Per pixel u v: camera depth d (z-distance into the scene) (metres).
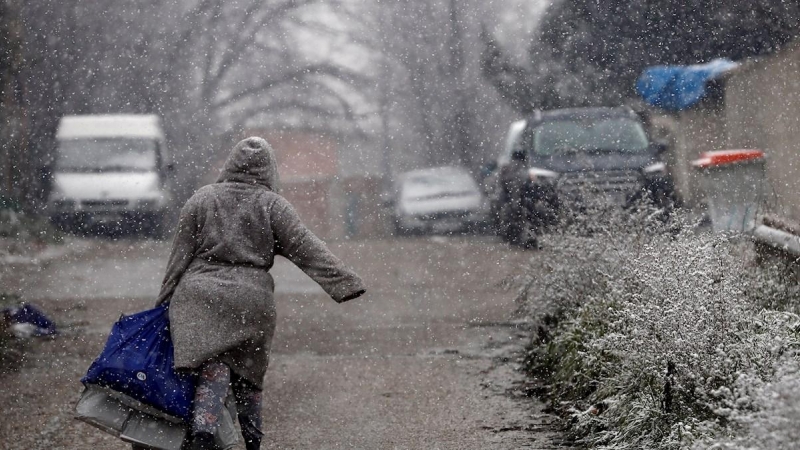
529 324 29.17
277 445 21.53
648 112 54.41
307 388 26.59
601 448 18.14
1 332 30.22
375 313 37.50
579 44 74.00
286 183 95.44
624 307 19.89
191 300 17.78
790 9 47.22
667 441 17.19
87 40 100.12
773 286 21.45
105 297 41.53
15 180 67.12
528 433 21.77
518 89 106.62
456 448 20.97
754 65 48.06
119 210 66.81
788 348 16.95
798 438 13.02
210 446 17.44
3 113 66.19
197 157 116.81
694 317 17.64
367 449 21.16
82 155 69.62
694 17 60.47
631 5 69.19
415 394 25.64
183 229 18.28
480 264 48.97
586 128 53.44
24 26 85.56
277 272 49.62
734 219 33.22
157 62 111.00
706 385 17.42
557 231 28.11
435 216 77.81
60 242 59.72
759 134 47.03
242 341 17.78
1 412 24.23
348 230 93.75
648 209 26.78
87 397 17.44
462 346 31.05
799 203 33.06
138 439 17.36
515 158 53.31
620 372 19.75
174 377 17.42
